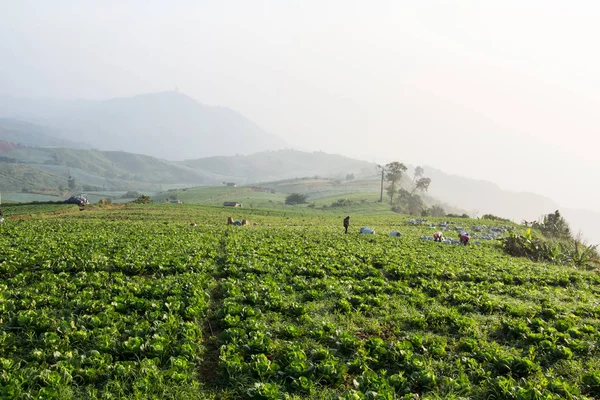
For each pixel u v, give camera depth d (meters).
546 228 65.19
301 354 10.16
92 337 10.89
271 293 15.43
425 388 9.30
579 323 13.99
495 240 47.19
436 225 65.69
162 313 12.70
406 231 53.69
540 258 33.41
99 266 19.08
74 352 9.82
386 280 20.11
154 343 10.30
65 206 71.62
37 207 69.06
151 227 40.16
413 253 29.38
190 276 17.81
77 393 8.32
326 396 8.72
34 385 8.37
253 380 9.20
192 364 9.82
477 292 17.56
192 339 10.96
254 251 25.16
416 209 155.88
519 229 63.06
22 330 11.05
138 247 25.08
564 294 19.05
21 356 9.84
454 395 8.81
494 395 9.05
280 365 10.01
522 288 19.08
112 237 29.52
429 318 13.69
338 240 35.47
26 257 20.25
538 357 10.96
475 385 9.39
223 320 12.53
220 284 17.44
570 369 10.35
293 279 18.50
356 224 64.19
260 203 164.00
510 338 12.61
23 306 12.86
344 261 23.64
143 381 8.58
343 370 9.59
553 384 9.23
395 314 14.19
